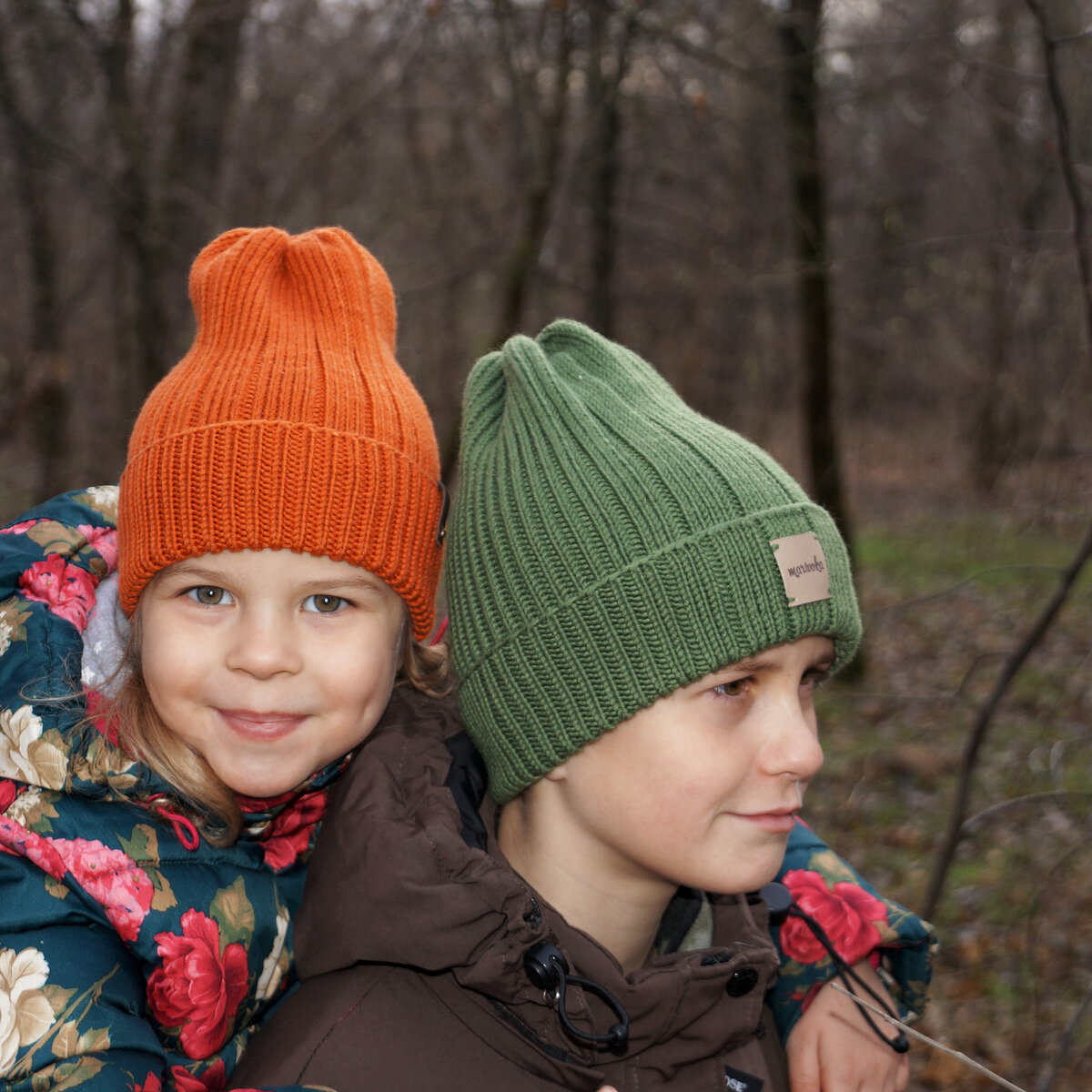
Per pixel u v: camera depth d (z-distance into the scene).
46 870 1.29
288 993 1.44
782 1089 1.43
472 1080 1.15
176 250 5.83
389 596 1.45
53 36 6.08
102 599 1.57
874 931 1.55
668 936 1.38
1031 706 6.06
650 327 9.28
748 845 1.18
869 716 6.39
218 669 1.34
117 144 6.02
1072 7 5.15
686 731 1.17
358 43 7.42
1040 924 3.88
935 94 5.00
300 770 1.37
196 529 1.34
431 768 1.36
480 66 7.05
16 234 8.57
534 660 1.22
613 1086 1.18
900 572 9.70
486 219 8.93
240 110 7.67
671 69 6.57
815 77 6.25
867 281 10.05
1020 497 5.11
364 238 9.69
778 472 1.26
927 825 4.92
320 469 1.35
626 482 1.21
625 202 8.39
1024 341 5.46
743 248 8.12
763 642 1.16
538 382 1.31
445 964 1.15
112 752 1.37
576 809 1.25
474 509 1.31
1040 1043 3.38
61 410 7.22
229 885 1.40
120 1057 1.21
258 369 1.40
